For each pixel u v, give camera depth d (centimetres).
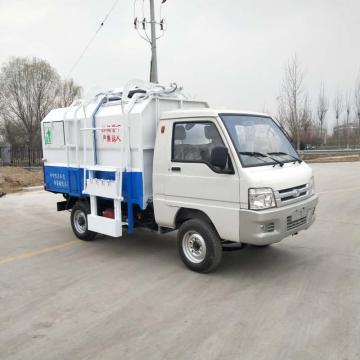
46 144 848
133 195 649
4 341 402
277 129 646
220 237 554
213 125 551
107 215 711
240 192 519
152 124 638
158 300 493
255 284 535
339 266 600
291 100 3247
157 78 1833
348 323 419
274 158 579
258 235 513
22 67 4162
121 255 690
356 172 1998
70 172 786
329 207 1070
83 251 721
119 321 439
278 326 416
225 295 501
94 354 373
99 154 713
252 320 432
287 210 535
